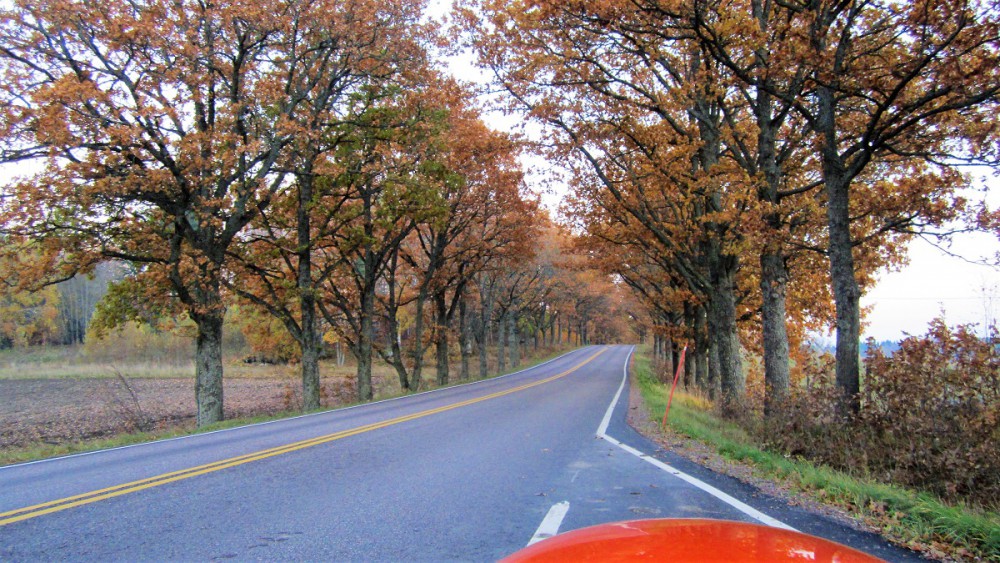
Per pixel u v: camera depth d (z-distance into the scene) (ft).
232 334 204.74
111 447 35.55
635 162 60.34
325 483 22.09
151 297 60.44
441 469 24.93
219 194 61.41
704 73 41.83
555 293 192.75
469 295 130.52
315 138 62.54
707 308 80.53
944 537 16.12
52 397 101.96
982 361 27.45
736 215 44.21
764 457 27.96
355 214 75.20
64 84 44.52
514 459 27.48
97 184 47.88
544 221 107.04
